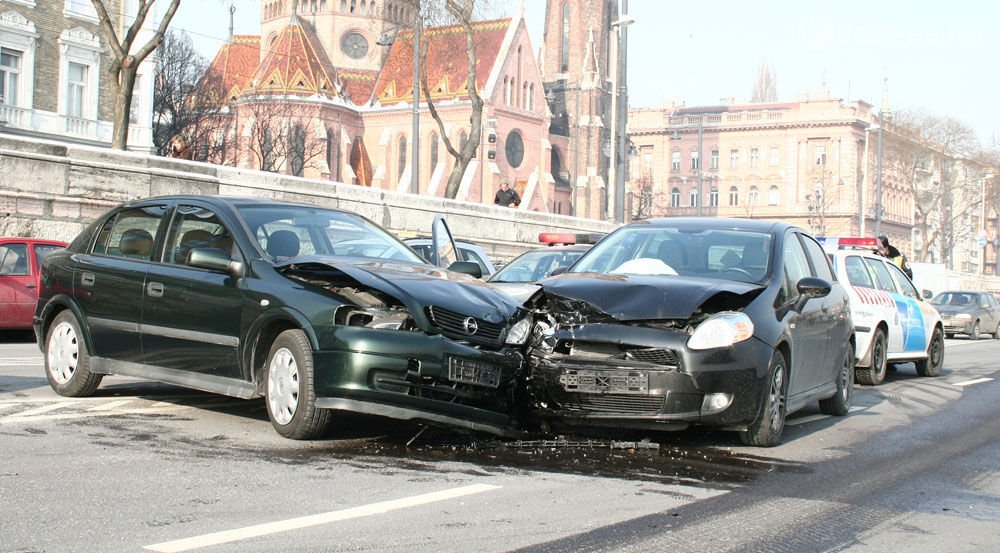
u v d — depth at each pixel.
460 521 5.07
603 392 7.08
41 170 19.62
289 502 5.32
